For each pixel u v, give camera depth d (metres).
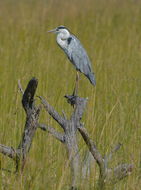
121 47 24.55
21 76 19.16
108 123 14.36
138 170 11.74
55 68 20.88
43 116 14.53
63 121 11.52
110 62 21.44
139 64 21.08
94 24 30.11
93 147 11.43
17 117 14.53
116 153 12.45
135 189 11.08
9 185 11.02
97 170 12.24
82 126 11.50
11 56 22.62
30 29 28.39
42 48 23.31
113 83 18.36
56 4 36.50
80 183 11.19
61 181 10.90
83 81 19.69
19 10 36.09
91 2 37.28
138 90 17.44
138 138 13.37
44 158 11.33
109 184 11.26
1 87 18.58
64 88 18.34
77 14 33.34
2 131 13.91
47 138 11.55
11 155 11.23
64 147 11.60
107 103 16.38
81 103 11.79
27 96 10.92
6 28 30.02
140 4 37.72
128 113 15.52
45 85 17.89
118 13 34.38
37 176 11.00
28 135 11.21
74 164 11.38
